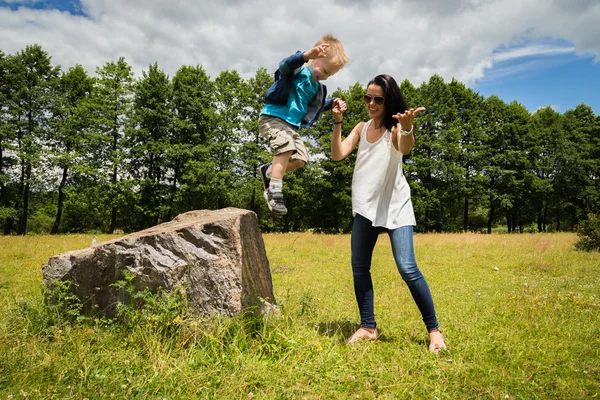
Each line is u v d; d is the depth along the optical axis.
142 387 2.34
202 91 33.28
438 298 5.50
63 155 29.62
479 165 38.00
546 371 2.76
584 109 45.59
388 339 3.55
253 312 3.41
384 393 2.40
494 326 3.88
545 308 4.48
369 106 3.31
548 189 39.38
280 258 10.41
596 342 3.40
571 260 10.12
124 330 3.22
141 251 3.39
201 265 3.30
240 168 34.66
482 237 17.78
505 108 40.66
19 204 31.92
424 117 35.62
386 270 8.40
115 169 31.73
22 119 30.72
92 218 43.31
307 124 3.35
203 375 2.49
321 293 5.90
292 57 2.98
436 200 34.09
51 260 3.84
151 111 31.27
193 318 3.16
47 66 31.30
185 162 32.53
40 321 3.39
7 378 2.37
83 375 2.46
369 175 3.34
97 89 32.38
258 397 2.31
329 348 3.02
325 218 39.22
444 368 2.76
